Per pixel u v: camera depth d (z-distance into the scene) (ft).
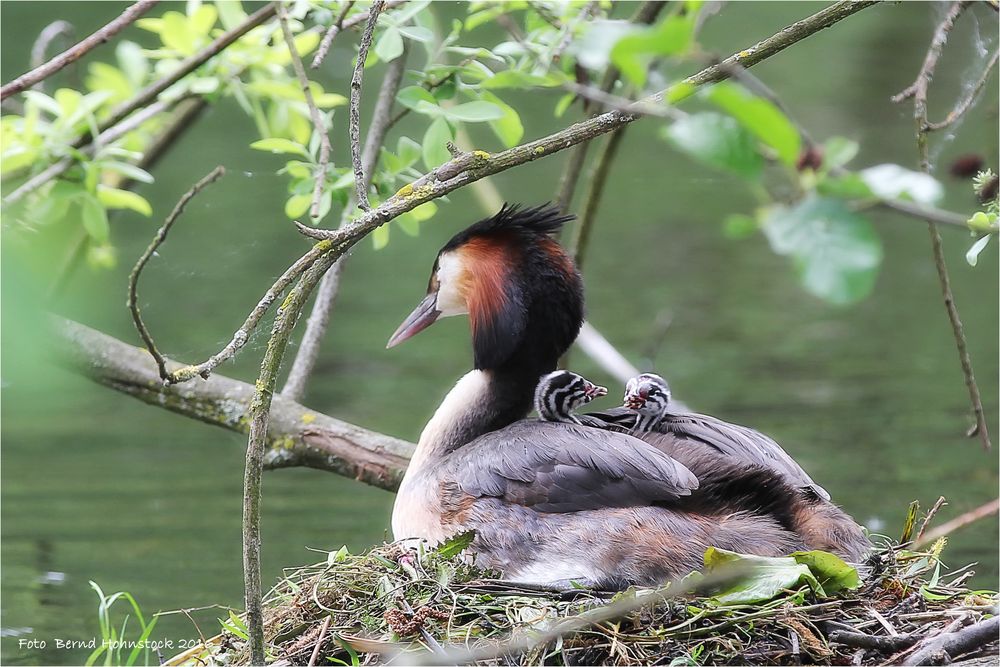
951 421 55.57
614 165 107.14
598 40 14.07
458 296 33.83
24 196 37.47
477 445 30.32
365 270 82.89
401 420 57.21
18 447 54.70
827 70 111.86
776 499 28.66
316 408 58.85
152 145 45.60
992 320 71.61
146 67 44.57
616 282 79.77
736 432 30.73
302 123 40.32
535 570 28.25
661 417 31.04
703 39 112.06
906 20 108.88
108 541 44.06
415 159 35.65
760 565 26.35
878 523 43.68
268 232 83.76
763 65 116.16
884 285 79.15
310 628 27.63
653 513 27.86
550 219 33.63
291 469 52.49
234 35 36.60
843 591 27.20
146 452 54.24
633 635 25.57
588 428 29.63
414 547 28.94
